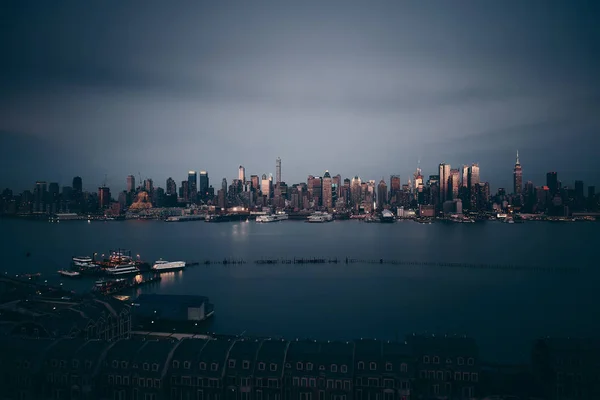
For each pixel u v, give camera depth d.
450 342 137.00
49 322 154.00
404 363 124.50
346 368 123.38
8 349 130.25
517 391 133.25
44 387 126.25
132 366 125.75
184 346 132.38
